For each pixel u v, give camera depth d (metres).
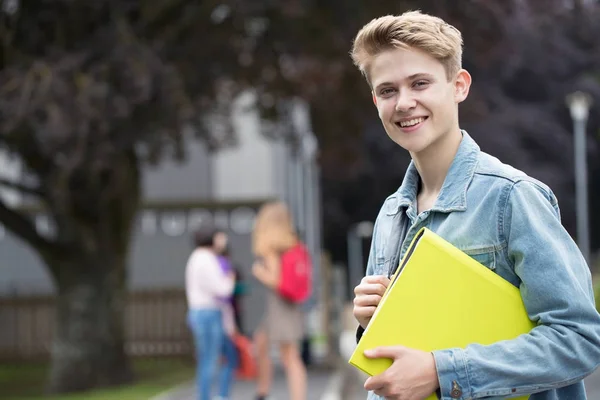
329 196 49.94
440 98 2.80
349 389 13.84
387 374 2.55
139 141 14.08
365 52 2.85
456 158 2.81
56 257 15.88
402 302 2.64
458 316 2.62
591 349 2.55
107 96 12.48
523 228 2.63
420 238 2.68
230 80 16.59
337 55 16.05
